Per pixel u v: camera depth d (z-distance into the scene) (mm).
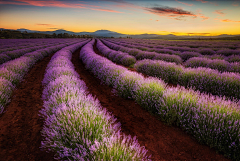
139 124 3180
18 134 2828
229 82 4500
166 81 6441
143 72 8047
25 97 4777
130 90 4480
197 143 2527
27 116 3539
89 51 15078
